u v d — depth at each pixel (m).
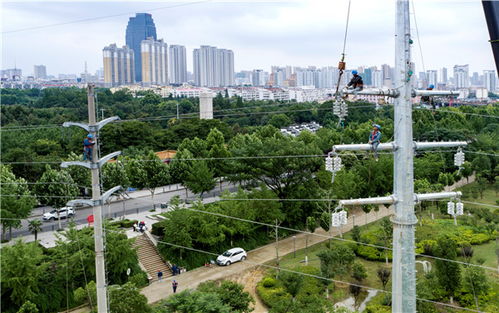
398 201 17.42
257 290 44.34
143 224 56.22
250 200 58.34
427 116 98.31
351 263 44.91
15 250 40.00
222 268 51.00
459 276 40.00
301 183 63.56
